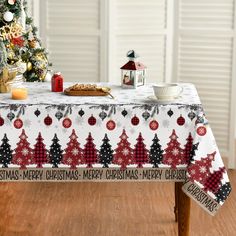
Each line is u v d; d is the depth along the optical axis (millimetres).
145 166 4758
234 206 5770
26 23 6129
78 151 4750
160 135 4734
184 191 4707
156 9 6711
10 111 4719
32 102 4812
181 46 6738
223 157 6930
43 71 6160
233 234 5281
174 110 4711
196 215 5594
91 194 5988
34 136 4738
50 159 4754
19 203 5777
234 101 6652
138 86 5301
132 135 4734
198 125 4699
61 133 4738
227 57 6645
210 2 6602
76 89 5047
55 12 6785
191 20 6672
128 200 5871
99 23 6758
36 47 6391
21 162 4758
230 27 6602
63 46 6840
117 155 4750
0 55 5160
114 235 5238
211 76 6707
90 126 4734
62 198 5891
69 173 4773
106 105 4727
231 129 6680
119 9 6730
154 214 5602
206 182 4684
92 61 6840
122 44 6785
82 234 5246
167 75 6797
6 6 5355
